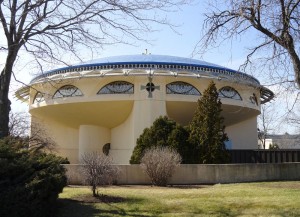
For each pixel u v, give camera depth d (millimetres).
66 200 12367
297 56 9969
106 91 29812
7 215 7977
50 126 36062
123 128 32000
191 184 18297
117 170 15625
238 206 11523
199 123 22625
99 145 33500
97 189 14570
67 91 30781
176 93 29578
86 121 33031
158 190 15305
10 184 8469
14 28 10539
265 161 27172
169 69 29766
